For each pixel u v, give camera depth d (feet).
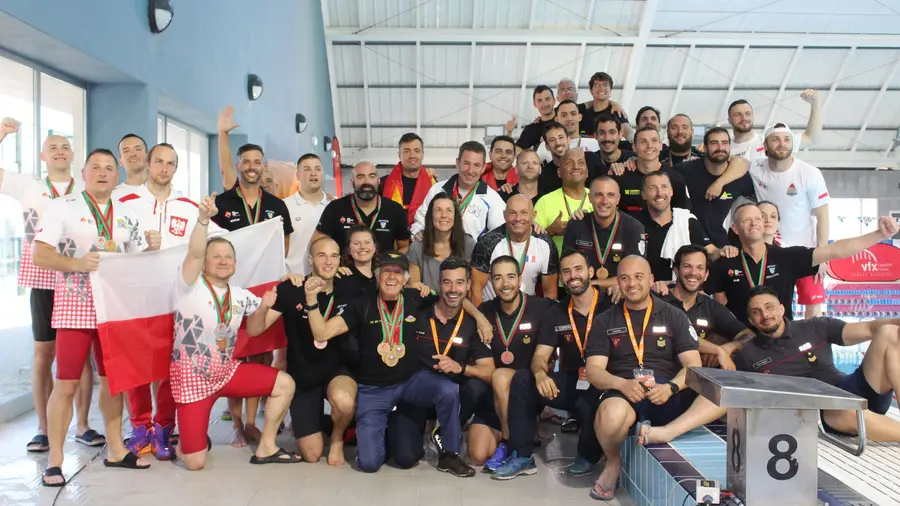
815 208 16.96
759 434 8.92
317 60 51.01
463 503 11.51
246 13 31.96
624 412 11.46
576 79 55.93
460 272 13.47
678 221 16.07
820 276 16.62
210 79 26.63
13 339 17.07
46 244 12.34
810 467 8.98
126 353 13.05
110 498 11.62
